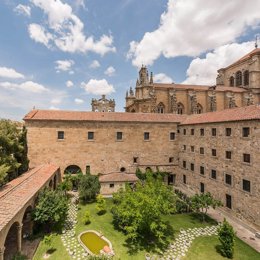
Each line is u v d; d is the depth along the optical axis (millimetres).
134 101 62250
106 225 25750
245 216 27172
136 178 39656
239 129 28891
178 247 21547
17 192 22203
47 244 20125
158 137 46656
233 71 79500
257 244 22719
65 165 41562
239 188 28547
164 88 60000
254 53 69000
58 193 26141
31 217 22453
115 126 44281
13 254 19188
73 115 43875
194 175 40531
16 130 36531
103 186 37688
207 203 27547
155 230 21609
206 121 36781
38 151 40344
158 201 22391
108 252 19375
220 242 22688
